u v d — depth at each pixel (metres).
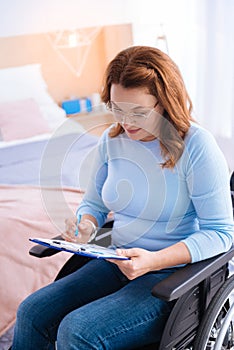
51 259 2.07
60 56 4.05
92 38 4.10
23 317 1.48
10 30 3.83
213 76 3.32
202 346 1.37
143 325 1.38
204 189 1.43
